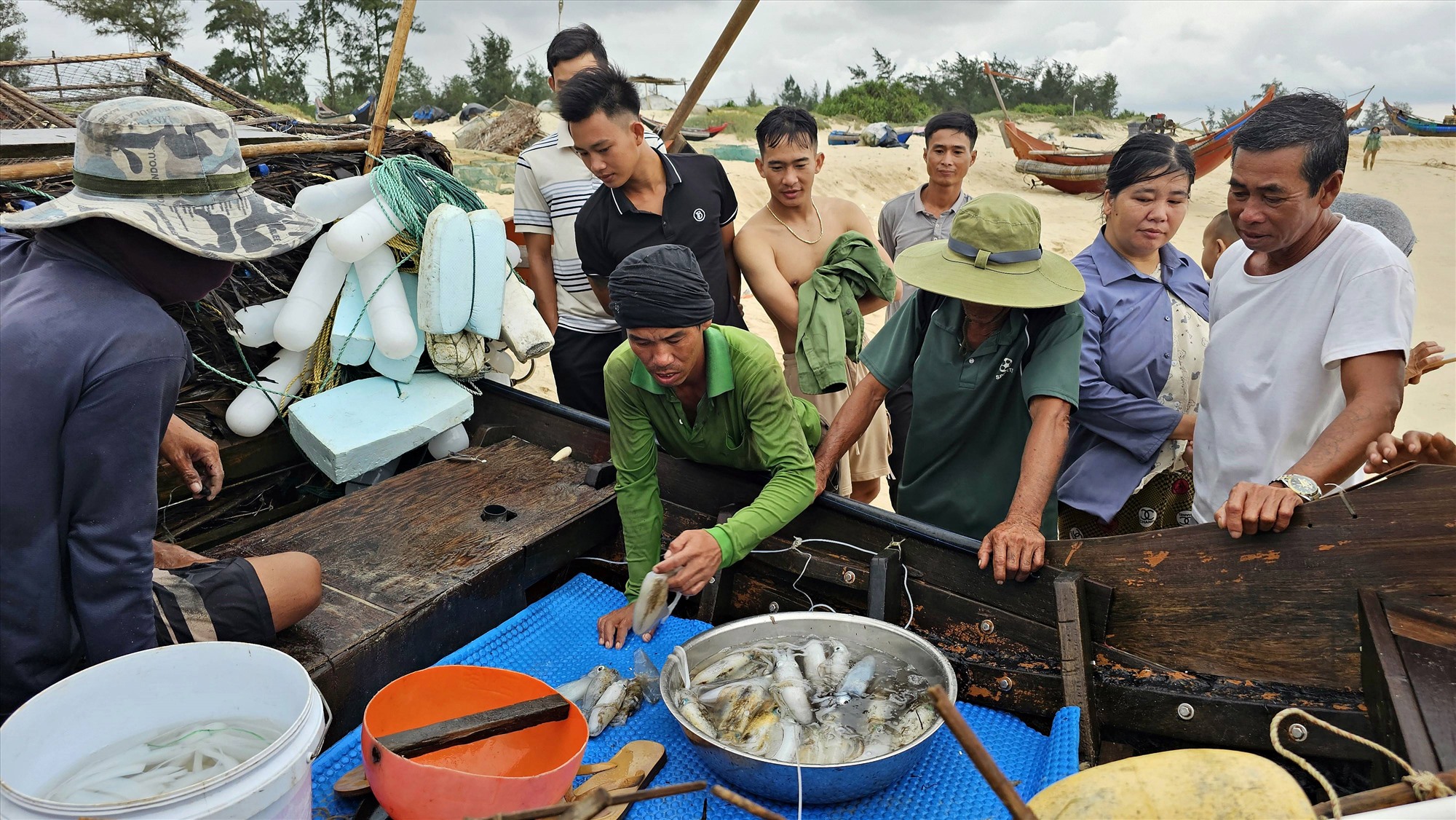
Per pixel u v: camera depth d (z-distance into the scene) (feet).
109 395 6.18
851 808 7.20
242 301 12.35
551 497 11.21
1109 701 8.06
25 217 6.22
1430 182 80.94
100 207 6.27
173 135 6.57
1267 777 4.67
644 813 7.20
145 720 6.29
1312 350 8.21
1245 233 8.11
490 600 9.69
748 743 7.30
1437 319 40.70
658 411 9.10
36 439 6.02
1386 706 6.42
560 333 14.10
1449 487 6.63
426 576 9.39
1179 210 9.98
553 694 7.40
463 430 13.25
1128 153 10.00
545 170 13.35
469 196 13.23
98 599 6.52
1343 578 7.18
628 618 9.57
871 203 57.88
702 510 11.02
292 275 13.16
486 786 6.17
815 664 8.12
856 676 7.87
